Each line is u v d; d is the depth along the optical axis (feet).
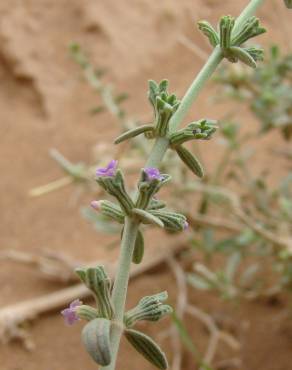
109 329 0.38
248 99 0.96
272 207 1.04
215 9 1.46
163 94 0.43
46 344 0.91
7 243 1.06
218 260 1.00
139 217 0.40
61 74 1.35
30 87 1.33
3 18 1.37
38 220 1.11
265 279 0.97
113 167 0.40
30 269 1.01
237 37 0.45
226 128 0.94
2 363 0.88
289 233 0.88
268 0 1.42
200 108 1.29
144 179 0.39
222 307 0.95
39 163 1.22
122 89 1.35
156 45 1.42
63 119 1.30
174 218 0.41
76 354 0.89
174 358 0.87
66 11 1.41
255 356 0.88
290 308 0.92
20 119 1.30
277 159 1.18
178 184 0.90
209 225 0.90
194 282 0.86
